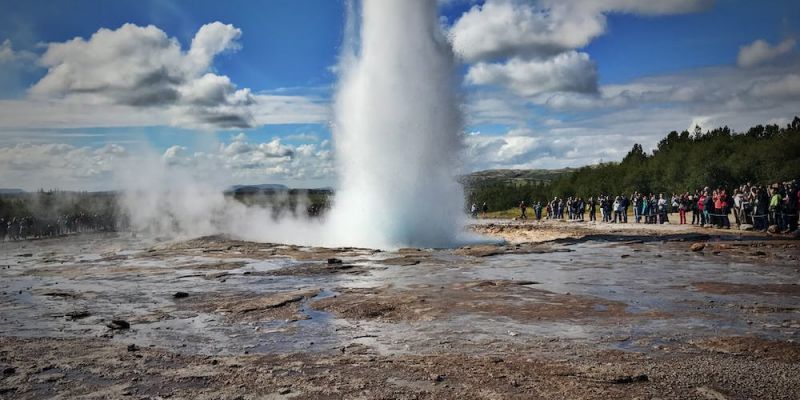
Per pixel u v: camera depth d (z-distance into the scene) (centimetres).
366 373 602
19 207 5141
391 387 552
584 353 669
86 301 1103
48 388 560
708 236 2452
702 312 905
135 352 705
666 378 567
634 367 605
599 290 1137
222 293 1180
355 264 1659
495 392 531
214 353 700
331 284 1275
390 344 735
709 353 662
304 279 1370
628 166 8262
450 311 941
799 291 1101
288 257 1902
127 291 1224
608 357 649
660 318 862
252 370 619
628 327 805
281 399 521
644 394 520
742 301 998
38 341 770
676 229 2997
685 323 826
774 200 2545
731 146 6888
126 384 572
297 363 647
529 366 618
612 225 3606
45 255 2292
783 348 676
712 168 5812
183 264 1753
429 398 518
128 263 1812
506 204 10150
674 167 6762
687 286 1177
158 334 812
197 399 524
